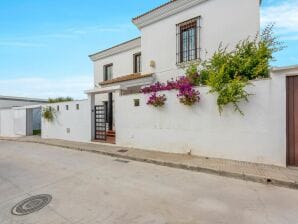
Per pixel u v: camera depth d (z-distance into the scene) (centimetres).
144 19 1257
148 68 1265
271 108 664
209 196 493
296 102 632
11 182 696
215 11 1003
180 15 1120
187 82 845
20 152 1195
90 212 455
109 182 622
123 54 1639
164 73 1188
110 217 429
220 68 761
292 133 640
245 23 925
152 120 971
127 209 455
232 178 608
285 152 643
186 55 1119
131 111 1058
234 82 706
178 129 882
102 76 1808
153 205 464
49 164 878
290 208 425
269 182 556
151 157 835
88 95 1314
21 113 1981
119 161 857
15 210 502
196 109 826
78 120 1388
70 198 534
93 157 954
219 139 769
